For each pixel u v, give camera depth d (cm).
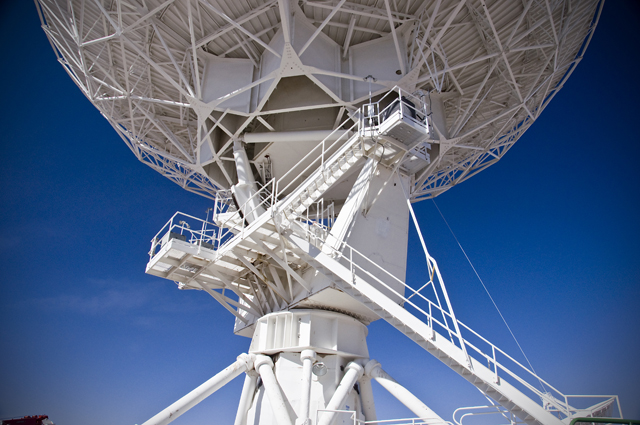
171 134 1552
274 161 1606
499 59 1248
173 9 1224
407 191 1355
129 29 1130
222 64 1382
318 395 1320
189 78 1403
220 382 1365
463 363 930
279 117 1547
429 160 1326
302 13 1291
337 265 1150
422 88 1457
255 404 1430
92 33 1340
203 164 1539
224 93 1338
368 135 1186
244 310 1652
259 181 1688
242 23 1249
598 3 1317
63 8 1305
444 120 1489
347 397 1307
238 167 1459
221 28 1288
